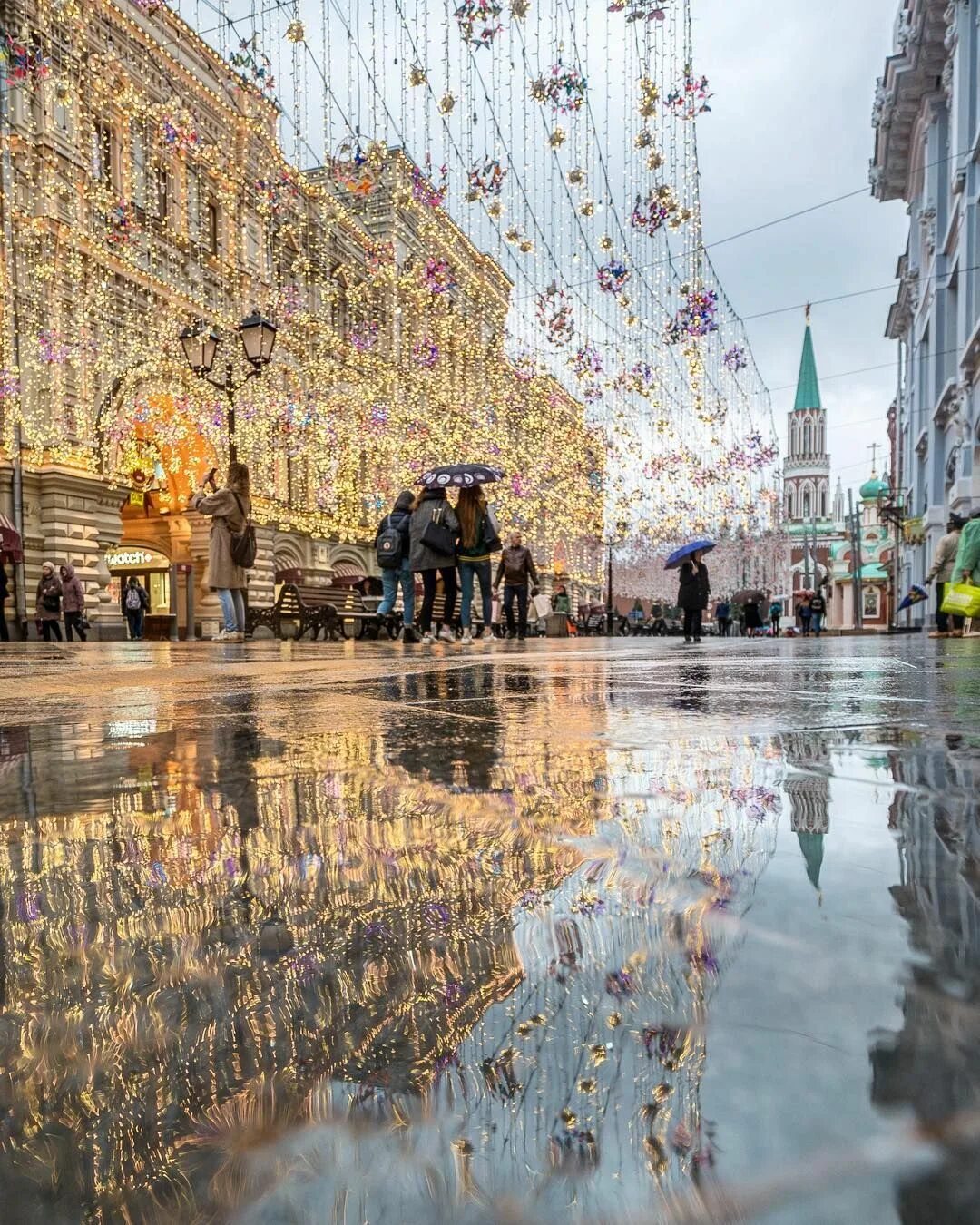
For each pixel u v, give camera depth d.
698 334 13.18
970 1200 0.15
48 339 17.70
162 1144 0.20
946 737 1.29
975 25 17.64
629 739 1.32
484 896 0.46
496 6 8.85
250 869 0.54
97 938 0.40
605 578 41.72
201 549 25.00
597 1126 0.19
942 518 22.67
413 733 1.45
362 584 23.34
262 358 11.79
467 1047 0.25
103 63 14.75
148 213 18.89
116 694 2.50
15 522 17.66
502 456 23.45
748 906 0.42
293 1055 0.25
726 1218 0.15
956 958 0.33
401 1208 0.17
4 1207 0.18
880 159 27.94
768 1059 0.23
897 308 31.11
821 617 28.25
